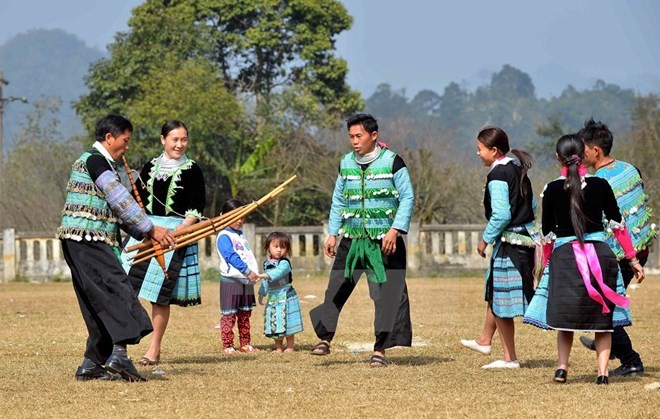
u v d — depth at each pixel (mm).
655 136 37875
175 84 39438
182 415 7629
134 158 39312
